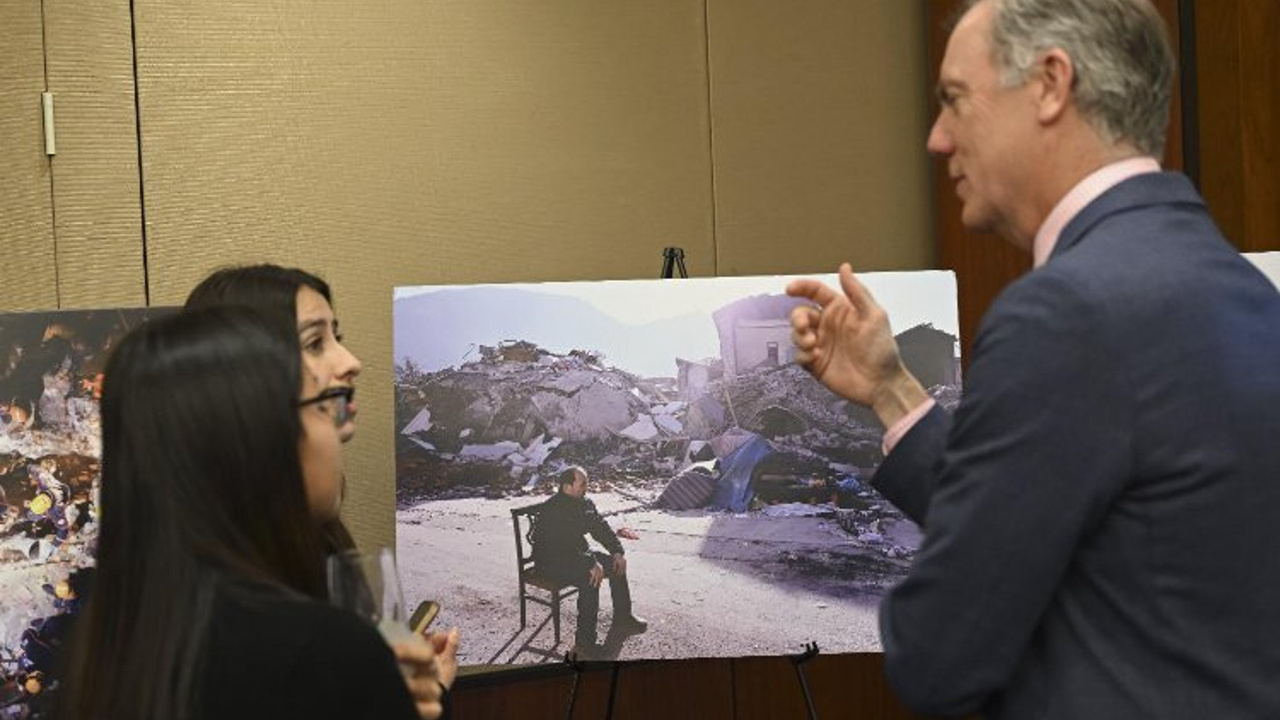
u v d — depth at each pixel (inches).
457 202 136.9
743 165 151.1
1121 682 57.5
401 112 134.3
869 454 116.6
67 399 99.0
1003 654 58.0
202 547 58.3
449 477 114.7
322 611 57.8
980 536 57.5
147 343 61.6
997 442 57.6
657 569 114.8
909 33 160.9
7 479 97.0
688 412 115.9
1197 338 57.5
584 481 115.1
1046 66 61.9
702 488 115.4
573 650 113.9
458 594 114.3
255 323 62.7
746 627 114.9
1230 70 139.5
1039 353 57.3
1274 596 57.3
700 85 148.9
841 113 156.7
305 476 66.0
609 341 116.2
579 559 114.4
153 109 124.0
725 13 150.3
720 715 145.7
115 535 59.5
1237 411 57.3
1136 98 61.4
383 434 133.5
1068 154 62.3
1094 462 56.7
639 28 145.7
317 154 130.6
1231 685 56.6
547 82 141.1
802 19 154.6
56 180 119.8
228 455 59.7
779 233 153.3
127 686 56.5
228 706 55.8
